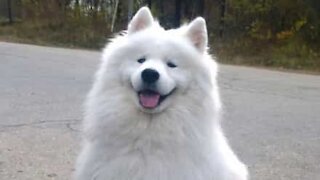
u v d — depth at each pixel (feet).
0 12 37.70
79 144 7.82
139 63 5.02
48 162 7.05
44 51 23.63
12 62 18.28
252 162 7.52
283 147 8.35
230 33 29.19
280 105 12.26
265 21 28.17
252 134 9.11
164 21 34.09
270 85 15.89
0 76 14.75
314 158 7.82
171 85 4.91
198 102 4.98
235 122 10.05
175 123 4.93
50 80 14.28
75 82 14.05
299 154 8.00
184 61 4.99
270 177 6.94
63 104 10.77
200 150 4.99
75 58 20.93
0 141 7.88
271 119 10.49
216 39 28.63
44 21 33.55
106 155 5.00
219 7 31.53
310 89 15.33
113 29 31.42
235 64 23.29
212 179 5.00
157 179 4.90
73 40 29.86
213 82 5.08
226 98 12.98
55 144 7.84
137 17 5.25
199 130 4.99
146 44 5.03
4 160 7.05
